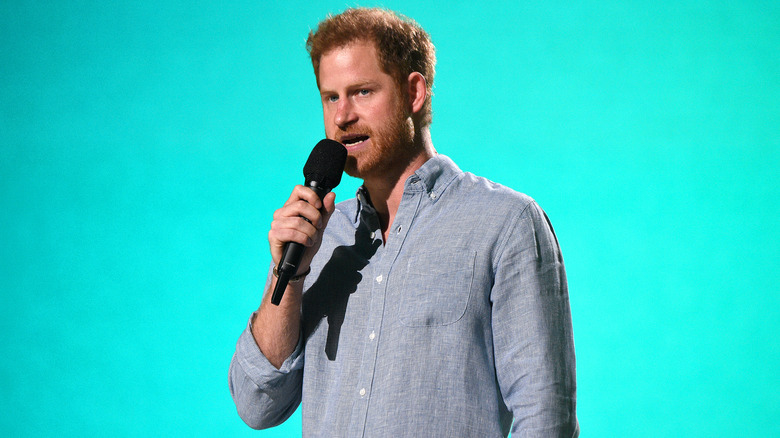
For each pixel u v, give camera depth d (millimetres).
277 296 4195
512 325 4074
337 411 4227
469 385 4008
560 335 4059
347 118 4367
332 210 4305
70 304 13398
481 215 4266
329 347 4457
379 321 4219
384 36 4398
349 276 4504
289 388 4703
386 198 4598
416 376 4020
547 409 3881
